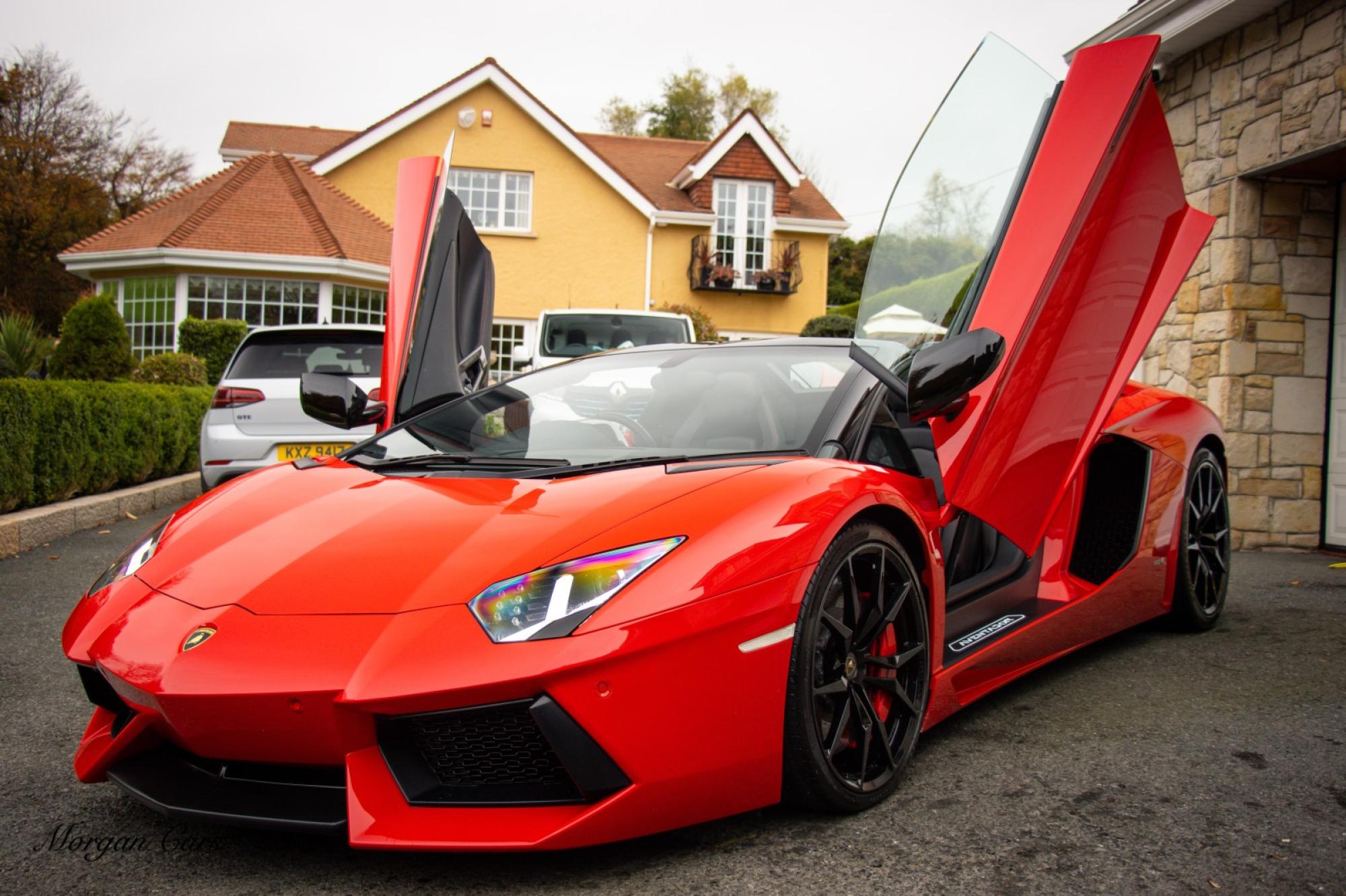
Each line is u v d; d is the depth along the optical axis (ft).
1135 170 8.20
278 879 5.45
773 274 66.08
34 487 18.99
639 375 8.82
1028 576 9.19
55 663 10.23
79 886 5.39
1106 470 10.18
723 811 5.68
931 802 6.41
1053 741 7.56
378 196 59.72
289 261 48.62
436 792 5.34
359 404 10.03
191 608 5.78
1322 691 8.75
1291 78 17.24
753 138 66.13
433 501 6.63
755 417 7.71
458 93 59.52
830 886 5.27
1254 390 18.34
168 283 49.42
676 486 6.26
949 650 7.79
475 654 5.12
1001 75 8.54
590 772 5.16
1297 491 18.40
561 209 61.67
